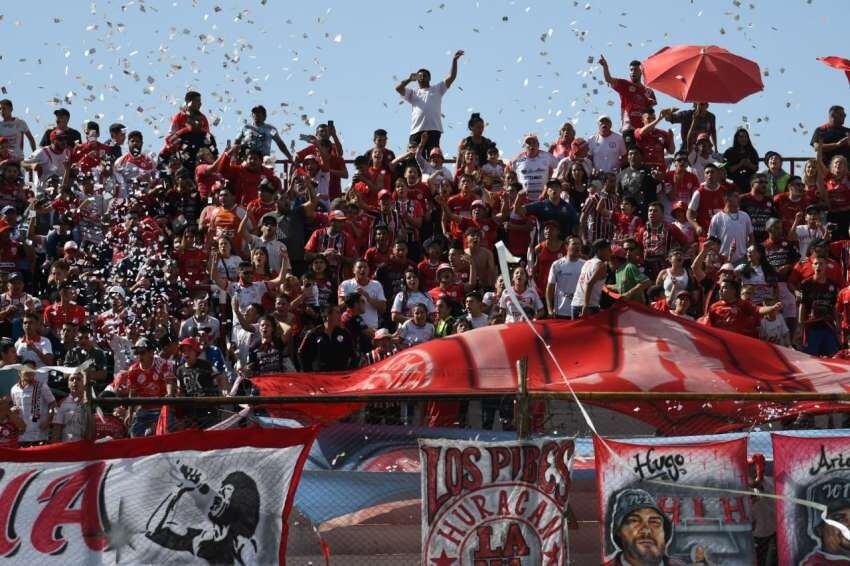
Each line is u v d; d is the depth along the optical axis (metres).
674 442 13.49
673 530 12.30
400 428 15.09
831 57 25.52
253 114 28.42
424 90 29.12
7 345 19.77
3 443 17.42
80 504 11.77
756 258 24.22
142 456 11.94
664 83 26.78
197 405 12.02
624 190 27.45
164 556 11.84
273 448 12.13
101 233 26.09
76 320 22.48
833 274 24.05
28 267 25.75
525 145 28.34
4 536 11.61
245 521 12.00
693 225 26.73
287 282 22.44
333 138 28.75
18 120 29.52
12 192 27.59
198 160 27.80
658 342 15.06
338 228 25.16
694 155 29.09
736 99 26.50
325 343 20.92
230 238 24.42
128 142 27.20
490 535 12.15
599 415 15.99
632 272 22.92
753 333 22.28
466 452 12.18
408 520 13.72
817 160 27.11
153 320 22.64
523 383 12.36
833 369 14.91
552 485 12.30
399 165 28.73
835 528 12.50
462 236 25.91
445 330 21.92
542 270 24.72
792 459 12.57
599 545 13.94
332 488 13.70
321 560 13.50
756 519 13.32
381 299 23.47
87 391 11.98
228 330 23.67
